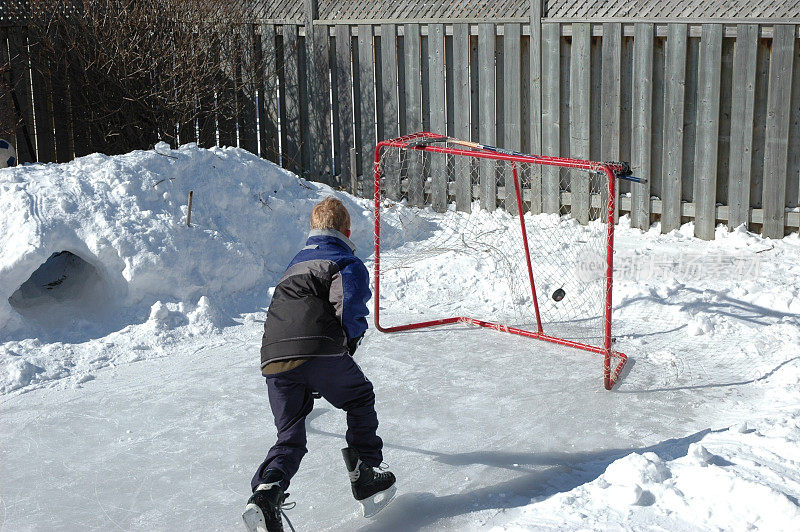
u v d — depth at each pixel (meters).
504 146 9.05
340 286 3.55
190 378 5.39
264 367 3.56
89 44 9.81
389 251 8.09
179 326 6.12
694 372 5.33
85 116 10.16
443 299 6.94
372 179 9.71
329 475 4.17
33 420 4.79
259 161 8.05
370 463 3.68
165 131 9.95
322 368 3.54
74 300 6.39
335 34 9.58
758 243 7.79
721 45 7.73
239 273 6.79
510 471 4.16
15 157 7.73
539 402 4.98
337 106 9.84
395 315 6.61
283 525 3.72
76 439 4.57
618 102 8.31
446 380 5.34
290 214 7.79
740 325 5.98
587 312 6.50
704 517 3.36
